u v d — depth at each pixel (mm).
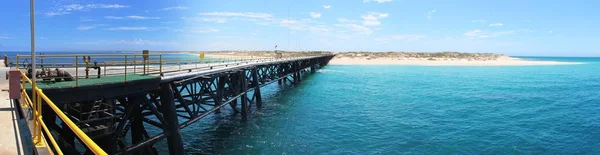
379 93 36969
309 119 22531
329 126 20688
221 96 18609
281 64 37781
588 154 16109
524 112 26328
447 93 37781
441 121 22625
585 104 30875
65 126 10492
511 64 113188
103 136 10727
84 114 11219
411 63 115438
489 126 21203
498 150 16531
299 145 16844
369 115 24328
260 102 26141
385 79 55500
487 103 30750
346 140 17844
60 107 10773
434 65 105500
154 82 12172
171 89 13094
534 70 83812
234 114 23328
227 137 17922
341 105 28531
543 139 18391
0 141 6320
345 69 83562
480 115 24891
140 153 12516
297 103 29141
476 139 18234
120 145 12938
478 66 101062
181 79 14242
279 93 35750
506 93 38344
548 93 38750
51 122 9883
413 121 22484
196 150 15852
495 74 69750
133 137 13477
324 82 48812
